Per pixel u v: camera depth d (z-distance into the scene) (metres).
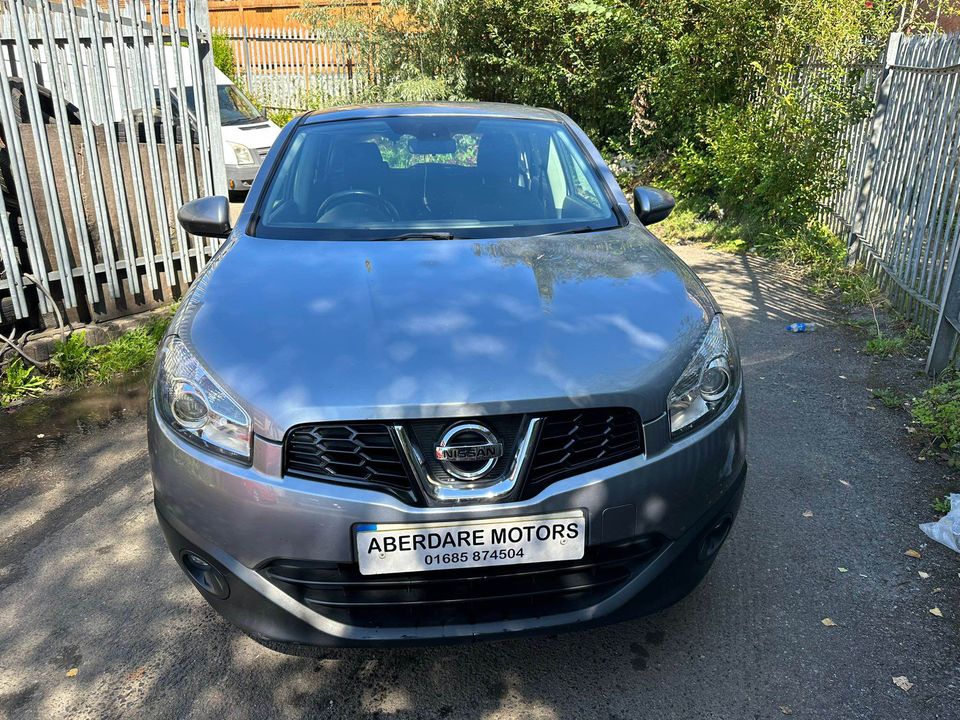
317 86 14.78
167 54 6.33
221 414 2.10
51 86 4.73
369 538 2.00
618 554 2.16
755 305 5.99
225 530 2.09
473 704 2.26
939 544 2.95
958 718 2.17
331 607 2.09
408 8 11.92
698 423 2.22
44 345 4.78
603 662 2.41
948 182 4.71
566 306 2.39
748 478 3.46
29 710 2.27
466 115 3.77
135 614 2.67
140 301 5.48
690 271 2.89
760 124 7.94
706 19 9.14
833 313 5.76
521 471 2.01
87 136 4.93
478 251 2.84
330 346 2.18
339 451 2.02
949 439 3.70
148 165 5.46
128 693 2.32
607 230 3.16
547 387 2.05
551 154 3.59
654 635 2.52
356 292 2.48
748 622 2.57
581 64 10.55
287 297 2.46
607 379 2.10
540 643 2.50
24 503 3.42
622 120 10.96
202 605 2.71
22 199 4.62
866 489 3.35
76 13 4.86
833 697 2.25
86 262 5.03
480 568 2.07
